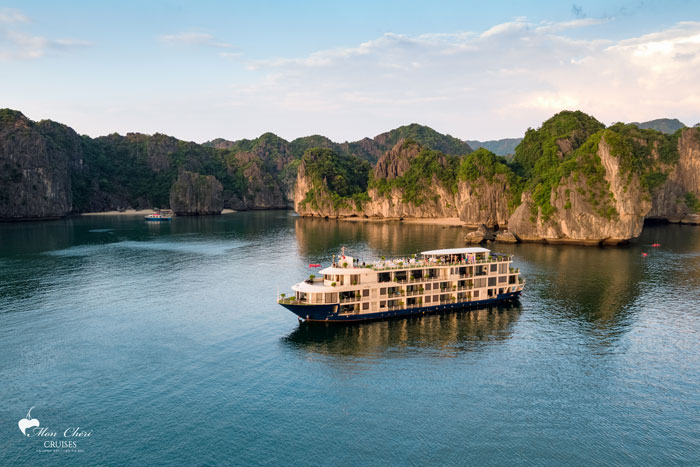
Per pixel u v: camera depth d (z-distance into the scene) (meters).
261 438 43.78
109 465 40.22
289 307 71.31
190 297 92.31
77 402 50.06
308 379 55.16
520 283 87.50
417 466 40.12
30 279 108.88
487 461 40.81
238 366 58.72
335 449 42.25
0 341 67.19
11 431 45.06
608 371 57.19
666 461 40.78
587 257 135.88
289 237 197.75
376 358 60.84
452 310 80.00
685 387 53.22
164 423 46.19
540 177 190.25
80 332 71.12
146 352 63.25
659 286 97.56
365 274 73.06
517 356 61.44
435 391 52.31
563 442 43.34
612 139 158.38
